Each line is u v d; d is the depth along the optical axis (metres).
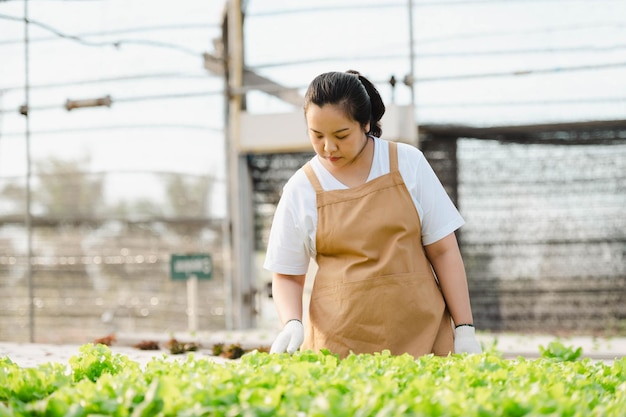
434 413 2.14
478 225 9.64
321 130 3.22
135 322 9.34
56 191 9.41
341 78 3.24
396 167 3.41
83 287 9.41
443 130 9.48
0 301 9.51
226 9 9.55
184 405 2.24
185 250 9.38
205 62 9.41
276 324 9.59
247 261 9.51
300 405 2.26
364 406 2.20
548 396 2.37
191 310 9.18
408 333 3.34
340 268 3.40
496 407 2.24
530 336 8.56
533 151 9.62
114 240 9.43
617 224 9.51
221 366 2.89
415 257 3.39
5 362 3.20
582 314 9.46
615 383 2.87
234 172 9.48
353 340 3.35
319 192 3.42
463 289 3.48
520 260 9.60
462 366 2.87
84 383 2.58
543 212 9.61
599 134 9.53
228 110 9.48
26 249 9.50
